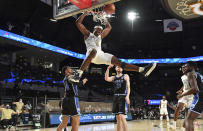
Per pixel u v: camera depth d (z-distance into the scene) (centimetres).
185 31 2794
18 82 1666
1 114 891
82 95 2188
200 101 343
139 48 2952
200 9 771
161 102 1239
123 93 450
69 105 401
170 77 3008
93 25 2398
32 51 1908
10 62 1758
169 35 2848
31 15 1873
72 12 383
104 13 351
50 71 2025
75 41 2456
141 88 2919
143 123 1222
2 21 1762
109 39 2784
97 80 2483
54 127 1006
